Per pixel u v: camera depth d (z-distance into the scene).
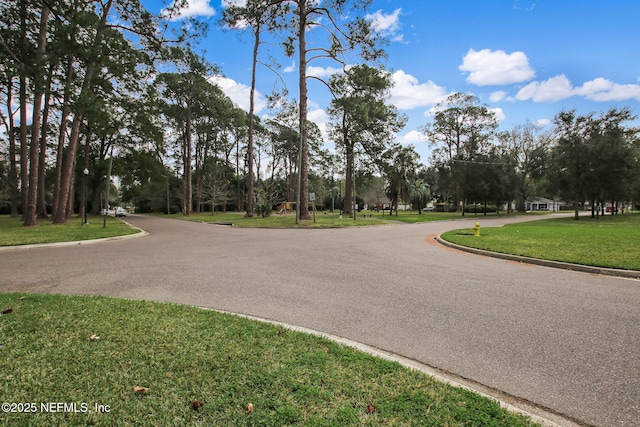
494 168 45.94
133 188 52.34
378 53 24.48
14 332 3.73
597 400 2.72
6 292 5.69
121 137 37.00
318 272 7.57
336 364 3.13
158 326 3.99
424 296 5.67
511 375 3.12
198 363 3.10
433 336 4.00
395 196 48.59
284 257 9.71
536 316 4.68
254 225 24.97
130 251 10.97
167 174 55.19
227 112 49.25
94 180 45.88
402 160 45.69
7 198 49.03
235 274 7.34
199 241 14.22
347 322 4.45
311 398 2.59
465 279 6.98
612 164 30.42
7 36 19.47
